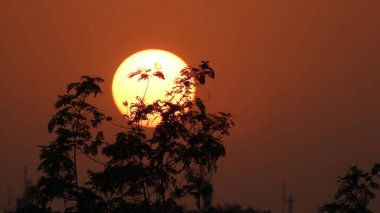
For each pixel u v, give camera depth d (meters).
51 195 91.19
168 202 97.31
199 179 98.25
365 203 113.06
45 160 92.25
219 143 98.12
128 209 94.44
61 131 93.31
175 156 98.56
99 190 93.56
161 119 97.69
